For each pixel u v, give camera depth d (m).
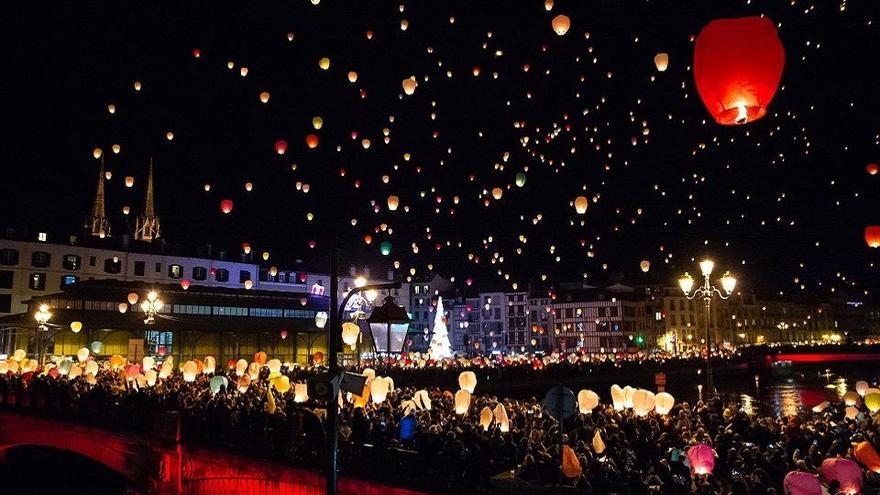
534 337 92.50
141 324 43.94
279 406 19.33
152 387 24.98
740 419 17.09
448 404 20.89
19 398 27.58
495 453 13.91
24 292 58.91
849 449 12.76
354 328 20.08
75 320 43.16
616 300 88.12
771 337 115.44
